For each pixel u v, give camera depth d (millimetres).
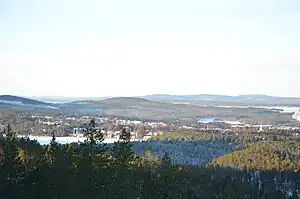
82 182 33812
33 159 36125
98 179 35031
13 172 32062
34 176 31938
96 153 35938
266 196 84750
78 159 34312
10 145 34969
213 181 69750
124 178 37906
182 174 55219
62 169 32969
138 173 42281
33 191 31828
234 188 72938
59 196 32719
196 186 60094
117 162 37719
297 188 94000
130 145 38938
